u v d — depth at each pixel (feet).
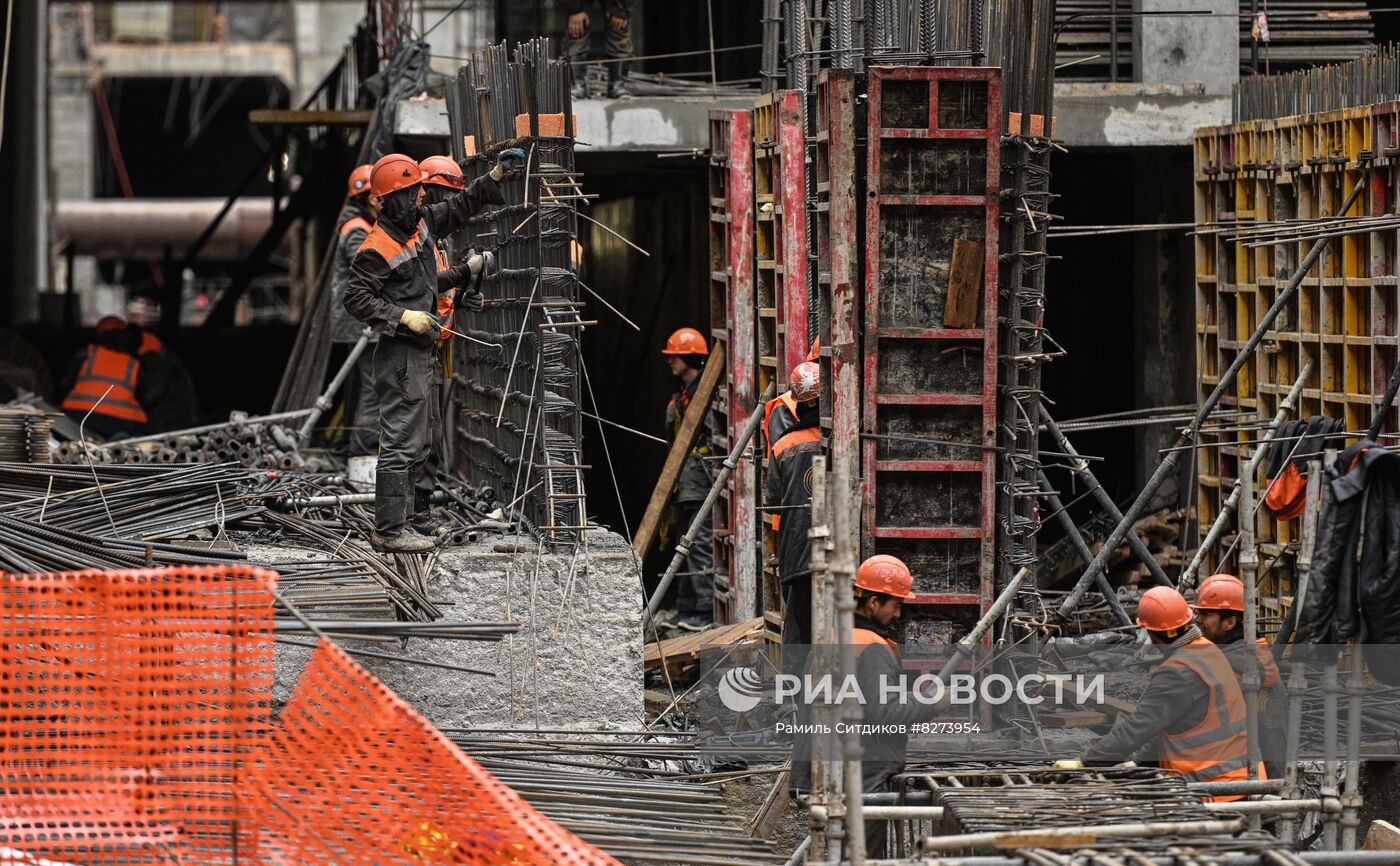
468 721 108.37
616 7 173.99
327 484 134.82
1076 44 185.98
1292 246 135.13
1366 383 125.59
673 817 88.38
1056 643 114.73
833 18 127.03
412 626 90.53
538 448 114.62
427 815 73.31
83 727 77.51
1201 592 97.14
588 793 90.68
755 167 135.33
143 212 408.46
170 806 76.18
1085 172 197.98
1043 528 182.60
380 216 109.09
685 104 168.45
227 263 440.45
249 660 79.92
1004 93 108.78
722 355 143.33
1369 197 124.67
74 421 183.73
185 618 78.23
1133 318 189.06
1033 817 77.92
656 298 203.41
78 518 114.42
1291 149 135.23
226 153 600.80
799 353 124.88
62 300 350.64
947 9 109.40
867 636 87.15
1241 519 84.53
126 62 545.85
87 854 75.36
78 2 529.86
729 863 81.82
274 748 75.36
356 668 73.87
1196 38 178.50
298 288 376.27
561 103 114.73
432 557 108.88
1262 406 138.72
